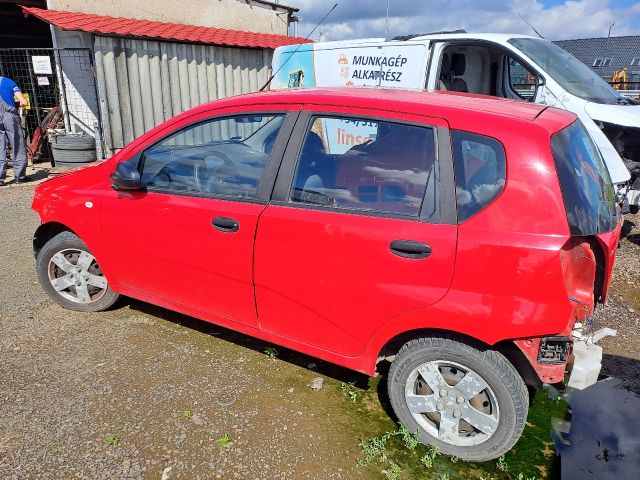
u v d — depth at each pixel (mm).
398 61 6383
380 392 3176
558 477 2543
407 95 2887
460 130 2469
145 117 10039
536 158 2312
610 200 2830
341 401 3072
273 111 2988
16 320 3846
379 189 2629
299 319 2891
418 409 2672
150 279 3480
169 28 10828
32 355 3395
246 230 2914
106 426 2762
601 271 2791
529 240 2264
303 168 2850
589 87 5953
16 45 12031
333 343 2826
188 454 2592
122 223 3455
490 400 2484
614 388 3291
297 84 7609
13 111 8297
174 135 3354
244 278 3000
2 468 2465
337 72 7066
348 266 2619
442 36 6094
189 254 3188
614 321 4156
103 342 3576
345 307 2691
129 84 9672
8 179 8898
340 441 2738
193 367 3330
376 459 2617
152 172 3404
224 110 3162
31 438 2662
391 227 2516
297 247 2754
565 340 2311
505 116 2465
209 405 2965
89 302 3951
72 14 9836
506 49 5902
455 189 2430
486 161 2395
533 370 2410
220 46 10852
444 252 2387
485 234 2330
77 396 2994
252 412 2926
